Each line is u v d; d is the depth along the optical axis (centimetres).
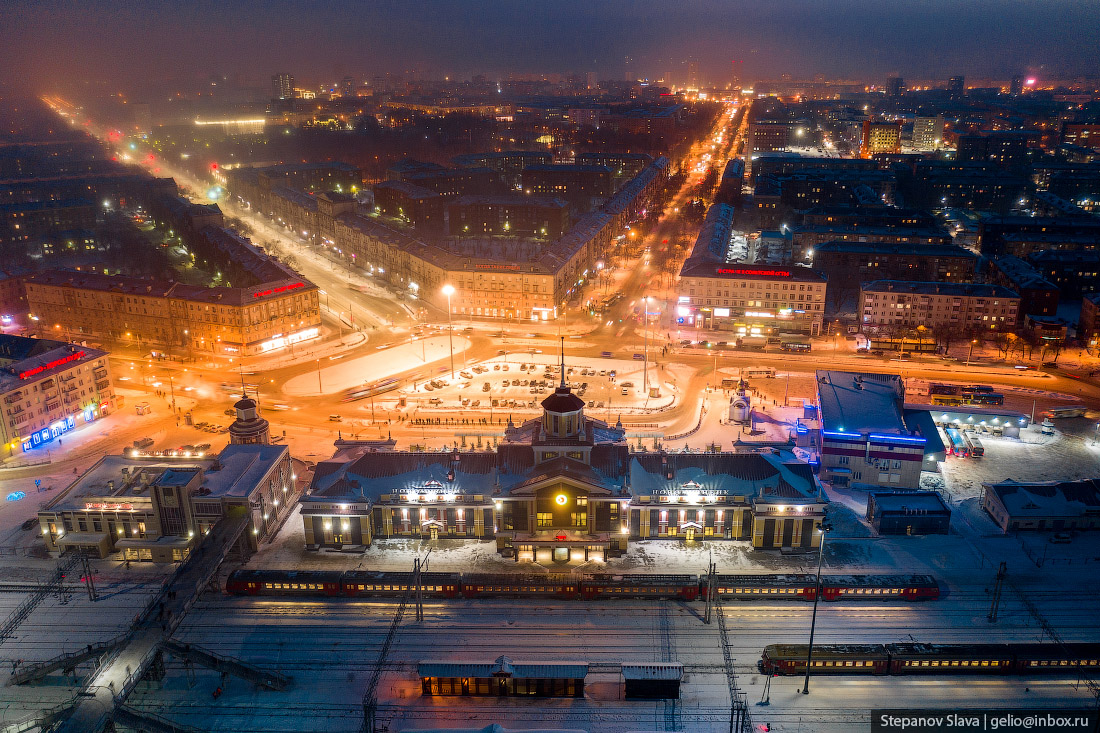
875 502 13875
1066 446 16788
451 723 9569
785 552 13088
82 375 18300
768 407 18612
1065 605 11662
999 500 13850
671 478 13512
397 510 13525
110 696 9525
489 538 13588
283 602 12031
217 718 9675
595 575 12181
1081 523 13550
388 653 10788
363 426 17988
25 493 15350
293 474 15138
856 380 17638
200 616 11694
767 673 10325
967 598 11850
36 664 10612
